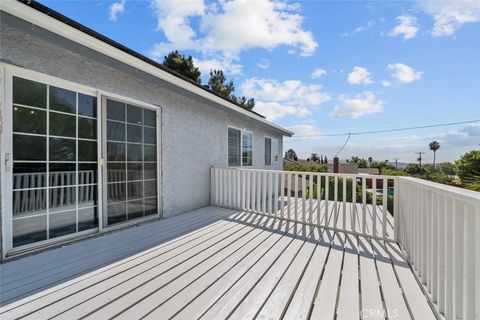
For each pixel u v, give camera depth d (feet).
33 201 8.29
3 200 7.52
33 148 8.27
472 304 4.30
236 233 10.96
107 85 10.60
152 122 13.10
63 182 9.14
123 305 5.50
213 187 17.38
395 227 10.04
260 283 6.59
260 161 27.35
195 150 16.21
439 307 5.33
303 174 12.90
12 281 6.42
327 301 5.82
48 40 7.85
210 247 9.20
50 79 8.67
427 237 6.34
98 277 6.75
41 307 5.37
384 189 10.46
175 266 7.53
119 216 11.26
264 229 11.64
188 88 13.56
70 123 9.35
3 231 7.52
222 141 19.44
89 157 10.02
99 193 10.29
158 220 13.05
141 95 12.26
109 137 10.78
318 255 8.62
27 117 8.11
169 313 5.25
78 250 8.63
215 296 5.93
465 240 4.39
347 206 18.38
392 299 5.93
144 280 6.63
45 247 8.56
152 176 13.08
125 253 8.46
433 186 5.79
